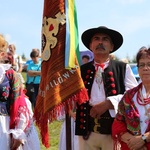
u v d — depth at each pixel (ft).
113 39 13.76
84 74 13.62
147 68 11.64
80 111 13.42
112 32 13.37
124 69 13.52
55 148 22.36
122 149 11.96
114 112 12.91
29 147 13.78
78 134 13.44
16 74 12.55
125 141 11.69
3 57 12.73
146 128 11.51
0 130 12.10
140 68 11.78
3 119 12.19
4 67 12.39
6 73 12.32
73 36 12.50
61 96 12.28
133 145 11.43
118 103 12.32
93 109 13.01
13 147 12.25
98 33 13.47
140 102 11.73
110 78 13.29
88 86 13.37
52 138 24.82
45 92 12.55
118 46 13.93
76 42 12.71
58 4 12.60
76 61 12.55
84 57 23.44
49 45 12.64
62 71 12.39
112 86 13.21
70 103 12.37
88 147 13.60
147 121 11.53
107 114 13.08
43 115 12.63
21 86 12.63
